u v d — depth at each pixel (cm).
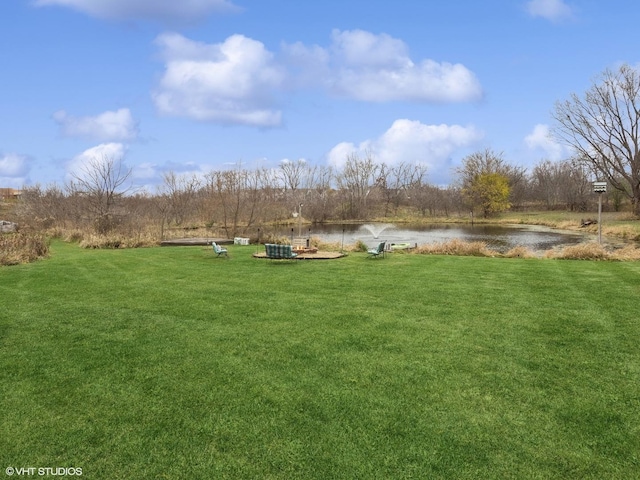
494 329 645
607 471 327
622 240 2680
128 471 332
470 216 5897
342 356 545
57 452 357
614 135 3809
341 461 340
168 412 415
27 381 485
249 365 521
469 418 399
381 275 1107
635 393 443
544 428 383
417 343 588
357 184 6644
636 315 711
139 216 2588
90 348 585
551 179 6494
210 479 322
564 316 708
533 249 2352
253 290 930
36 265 1346
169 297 873
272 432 380
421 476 322
